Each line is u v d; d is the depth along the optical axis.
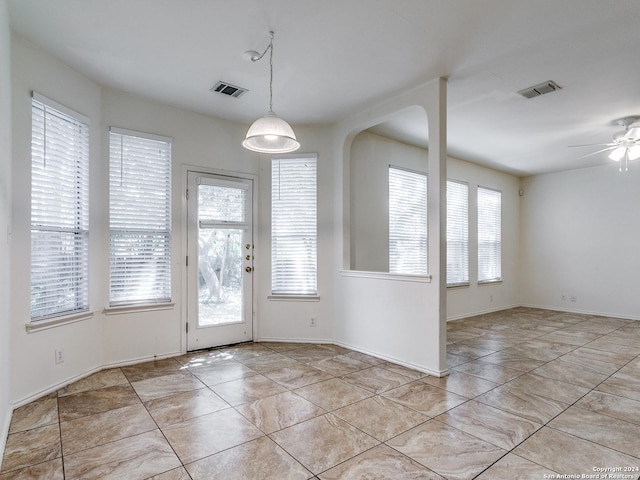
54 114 3.00
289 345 4.42
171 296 3.93
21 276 2.69
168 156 3.94
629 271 6.27
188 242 4.07
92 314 3.36
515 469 1.96
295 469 1.96
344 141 4.39
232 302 4.40
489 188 6.96
